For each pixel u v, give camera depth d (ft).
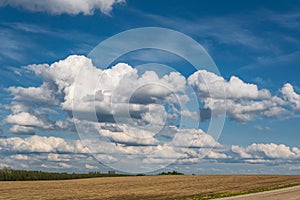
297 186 215.72
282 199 133.18
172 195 162.81
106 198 153.17
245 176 327.06
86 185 232.12
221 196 148.77
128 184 238.07
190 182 255.09
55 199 152.25
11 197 162.81
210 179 288.30
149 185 228.43
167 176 334.24
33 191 191.01
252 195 152.35
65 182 265.95
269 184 236.63
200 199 136.56
